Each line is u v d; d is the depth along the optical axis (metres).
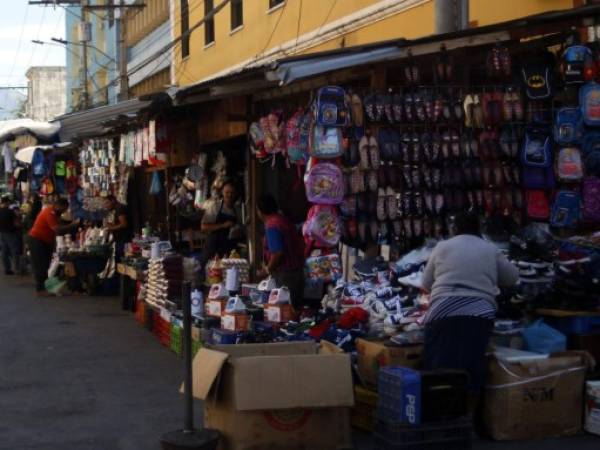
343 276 9.10
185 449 5.82
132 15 34.31
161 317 11.11
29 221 21.66
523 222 8.41
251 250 13.06
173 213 16.02
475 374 6.30
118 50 37.03
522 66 8.27
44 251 16.77
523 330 7.14
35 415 7.52
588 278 7.29
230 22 21.88
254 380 5.87
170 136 13.90
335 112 7.78
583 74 8.03
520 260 7.43
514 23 7.83
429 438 5.84
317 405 5.95
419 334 6.82
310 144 7.93
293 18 17.92
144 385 8.64
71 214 19.84
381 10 14.06
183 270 11.15
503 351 6.86
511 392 6.51
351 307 7.66
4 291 17.77
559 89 8.34
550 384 6.61
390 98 8.04
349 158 8.02
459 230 6.68
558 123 8.16
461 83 8.66
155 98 11.92
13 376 9.13
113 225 16.33
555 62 8.27
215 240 12.41
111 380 8.88
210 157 14.33
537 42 8.52
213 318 8.87
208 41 24.09
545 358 6.63
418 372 5.93
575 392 6.71
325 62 8.02
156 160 14.12
